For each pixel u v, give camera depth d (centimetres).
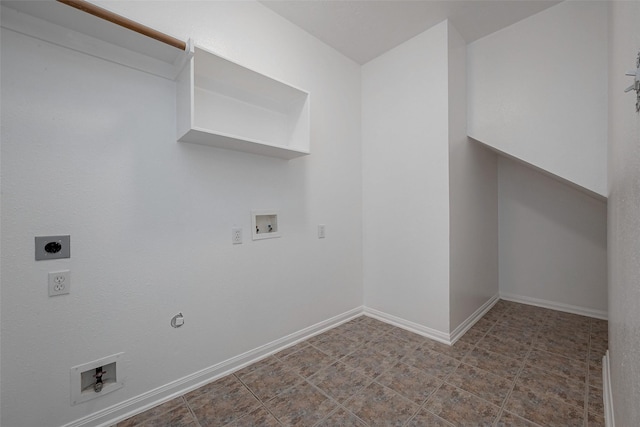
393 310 250
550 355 192
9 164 112
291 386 163
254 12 187
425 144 224
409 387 160
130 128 140
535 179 296
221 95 173
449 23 212
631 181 86
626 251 95
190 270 161
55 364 122
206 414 142
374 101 262
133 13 138
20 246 114
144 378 145
